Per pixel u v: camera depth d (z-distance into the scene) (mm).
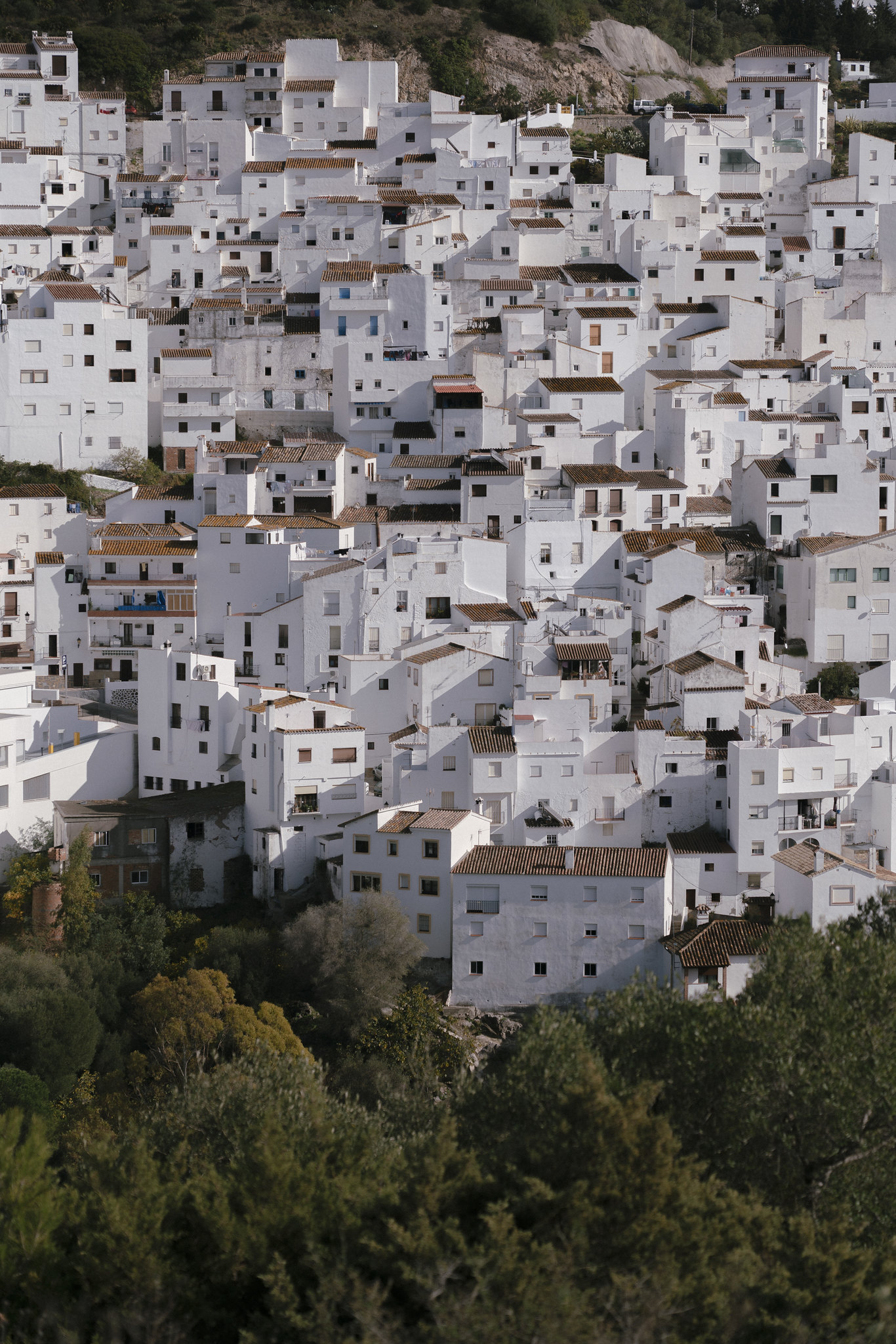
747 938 96000
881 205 190125
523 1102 60531
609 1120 52719
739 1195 53812
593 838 111125
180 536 138500
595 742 114250
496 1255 49062
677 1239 49969
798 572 136125
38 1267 53719
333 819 108812
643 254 179125
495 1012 98062
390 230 183750
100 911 105500
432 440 156625
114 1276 52812
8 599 135125
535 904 98625
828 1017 60375
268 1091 67688
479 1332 46781
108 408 159125
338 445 151000
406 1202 53281
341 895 104000
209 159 191375
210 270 179875
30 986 93500
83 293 158750
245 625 130250
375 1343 47438
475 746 110375
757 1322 48438
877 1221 56406
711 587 136000
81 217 191250
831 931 68750
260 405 167375
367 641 127688
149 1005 93188
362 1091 85375
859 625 133125
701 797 112188
